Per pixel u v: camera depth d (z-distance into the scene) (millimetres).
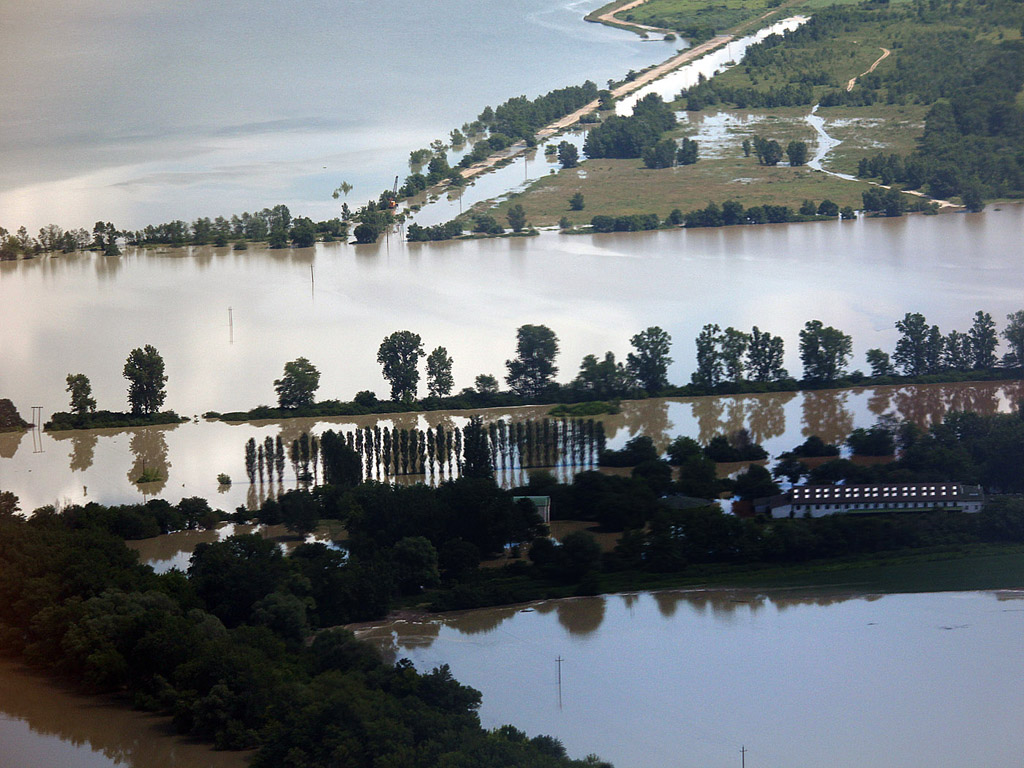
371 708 167625
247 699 176000
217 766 169000
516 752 163250
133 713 182875
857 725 182500
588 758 171125
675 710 185500
